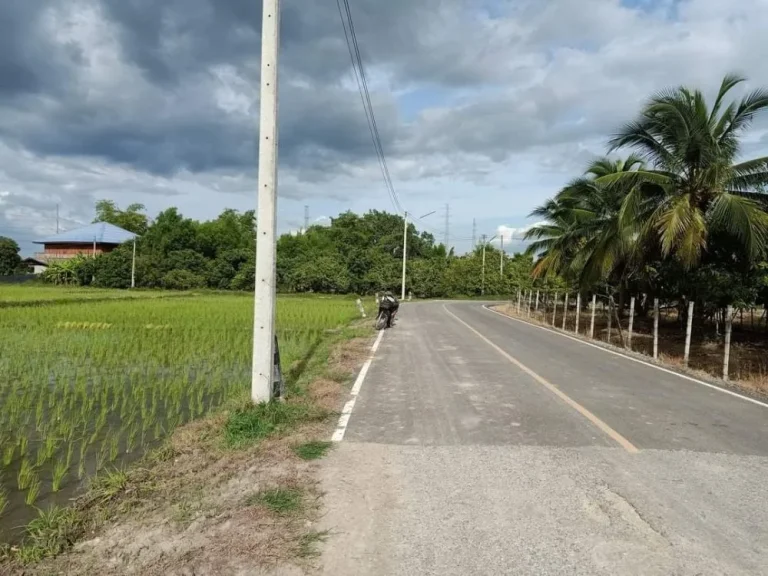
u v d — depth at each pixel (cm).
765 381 1133
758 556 387
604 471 548
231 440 638
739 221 1525
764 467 566
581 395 913
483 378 1067
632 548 396
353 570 366
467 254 8400
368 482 516
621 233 1861
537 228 3206
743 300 1797
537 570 366
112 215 9344
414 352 1453
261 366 740
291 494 486
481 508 459
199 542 403
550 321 2922
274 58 731
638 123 1677
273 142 734
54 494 517
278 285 6350
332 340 1700
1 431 724
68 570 368
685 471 551
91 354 1339
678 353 1694
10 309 2667
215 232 7475
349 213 8650
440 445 630
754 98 1559
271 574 362
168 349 1427
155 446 659
